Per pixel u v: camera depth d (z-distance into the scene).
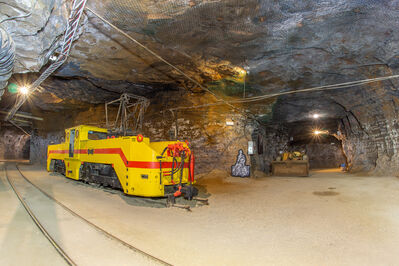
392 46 8.80
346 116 18.98
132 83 14.69
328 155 31.12
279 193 10.32
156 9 6.81
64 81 14.88
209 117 15.09
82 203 7.71
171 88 15.62
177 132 14.87
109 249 4.39
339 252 4.57
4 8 4.54
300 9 6.95
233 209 7.73
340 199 8.84
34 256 3.98
